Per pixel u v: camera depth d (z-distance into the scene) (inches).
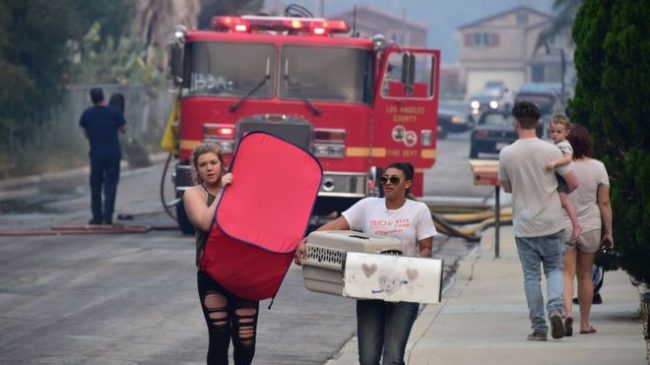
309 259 883.4
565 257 1220.5
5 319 1330.0
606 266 1327.5
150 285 1583.4
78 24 3826.3
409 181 928.3
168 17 5068.9
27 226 2267.5
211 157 912.9
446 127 6756.9
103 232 2183.8
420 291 848.3
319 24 2134.6
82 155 3993.6
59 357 1133.1
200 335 1253.7
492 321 1334.9
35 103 3757.4
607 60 1224.2
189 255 1883.6
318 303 1477.6
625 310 1381.6
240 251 880.3
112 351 1164.5
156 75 5032.0
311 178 906.7
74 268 1727.4
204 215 890.1
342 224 935.0
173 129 2190.0
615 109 1228.5
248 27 2137.1
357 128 2081.7
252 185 897.5
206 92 2100.1
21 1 3597.4
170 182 3494.1
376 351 895.7
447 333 1261.1
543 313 1190.9
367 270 850.8
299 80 2090.3
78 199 2925.7
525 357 1104.8
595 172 1205.7
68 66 3873.0
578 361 1078.4
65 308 1405.0
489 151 4736.7
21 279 1619.1
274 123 2071.9
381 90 2095.2
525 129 1179.3
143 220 2442.2
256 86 2094.0
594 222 1210.6
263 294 904.3
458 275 1729.8
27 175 3491.6
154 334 1254.9
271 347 1207.6
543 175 1164.5
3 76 3314.5
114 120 2208.4
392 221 924.0
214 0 5078.7
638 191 1217.4
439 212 2608.3
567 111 1344.7
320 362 1139.9
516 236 1181.1
